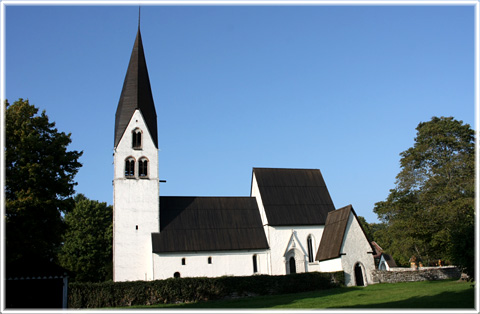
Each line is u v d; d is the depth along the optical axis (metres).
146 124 60.84
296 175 67.56
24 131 41.25
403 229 58.22
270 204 62.09
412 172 63.62
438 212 50.94
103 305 44.44
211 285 47.50
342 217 57.34
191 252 56.22
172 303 45.69
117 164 58.62
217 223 60.03
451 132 67.31
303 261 59.19
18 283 33.03
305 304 36.38
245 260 57.88
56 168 42.34
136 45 64.44
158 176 59.69
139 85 62.12
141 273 55.38
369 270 54.44
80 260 85.81
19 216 39.19
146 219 57.41
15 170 40.31
